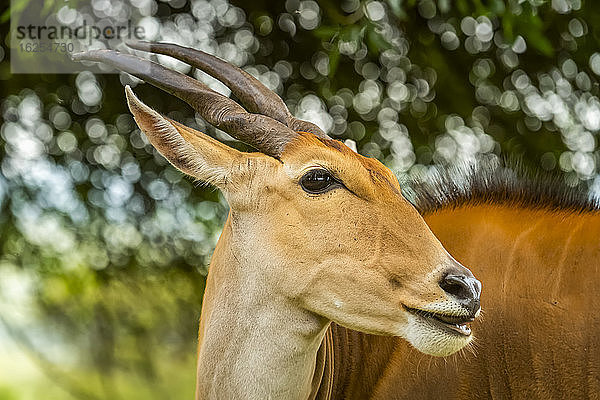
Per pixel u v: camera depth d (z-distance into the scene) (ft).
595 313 24.48
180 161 23.72
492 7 38.93
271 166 23.68
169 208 56.34
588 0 48.39
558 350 24.82
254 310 23.93
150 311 64.95
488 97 55.52
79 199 56.03
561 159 55.21
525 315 25.50
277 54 53.62
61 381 71.72
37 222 57.00
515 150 55.26
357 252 22.91
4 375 103.65
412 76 54.44
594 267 24.91
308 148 23.41
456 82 54.13
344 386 27.53
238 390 24.06
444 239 27.86
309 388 24.58
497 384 25.72
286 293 23.50
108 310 65.00
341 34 39.93
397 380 26.58
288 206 23.40
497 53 53.67
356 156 24.21
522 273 26.02
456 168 29.43
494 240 27.07
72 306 65.77
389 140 55.83
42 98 53.78
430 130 55.83
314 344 24.08
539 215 27.25
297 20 51.98
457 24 50.24
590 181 53.42
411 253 22.80
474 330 25.93
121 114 53.98
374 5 49.19
